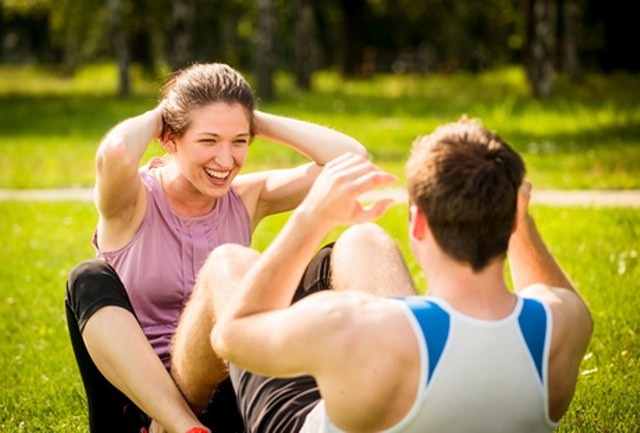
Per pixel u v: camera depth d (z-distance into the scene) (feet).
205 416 21.09
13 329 37.27
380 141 98.63
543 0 145.38
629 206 58.23
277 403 17.92
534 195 64.75
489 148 14.69
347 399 14.65
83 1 205.26
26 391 30.25
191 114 21.67
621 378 28.71
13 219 61.57
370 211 15.72
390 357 14.30
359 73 249.55
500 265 14.83
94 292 20.79
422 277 41.78
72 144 104.17
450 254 14.62
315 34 279.08
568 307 15.56
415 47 338.75
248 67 290.56
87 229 58.29
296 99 159.43
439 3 283.59
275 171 24.68
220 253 19.56
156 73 231.71
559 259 44.70
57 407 28.84
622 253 44.50
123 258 22.70
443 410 14.35
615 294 37.86
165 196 22.89
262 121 23.43
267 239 51.88
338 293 15.14
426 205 14.65
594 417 25.54
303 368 14.94
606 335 33.09
